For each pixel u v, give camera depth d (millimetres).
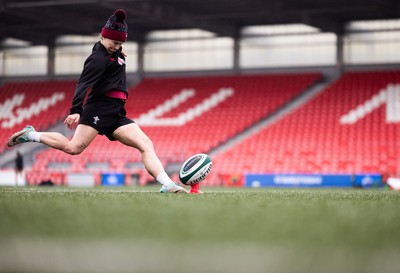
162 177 28562
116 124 27938
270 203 19219
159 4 88875
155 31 113438
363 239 10156
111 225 11820
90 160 94625
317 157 86750
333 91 97812
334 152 86750
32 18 94125
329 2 85188
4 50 122562
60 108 111562
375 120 90875
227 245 9250
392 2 81500
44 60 120312
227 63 109688
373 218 14008
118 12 26188
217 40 110312
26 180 84312
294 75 103438
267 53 106875
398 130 88438
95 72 26281
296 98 100750
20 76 121438
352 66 101938
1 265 8242
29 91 116562
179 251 8766
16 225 11820
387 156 84438
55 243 9500
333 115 93562
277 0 86250
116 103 27328
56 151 97562
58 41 119125
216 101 103375
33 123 110000
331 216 14297
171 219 12953
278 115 98375
